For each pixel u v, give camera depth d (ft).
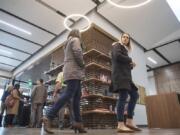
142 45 23.52
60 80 11.57
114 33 18.78
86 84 13.71
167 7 17.70
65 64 6.25
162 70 31.68
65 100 5.77
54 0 15.58
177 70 29.73
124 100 6.70
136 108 18.53
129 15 17.78
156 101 11.73
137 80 20.47
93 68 13.83
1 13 17.17
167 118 10.94
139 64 22.00
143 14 17.95
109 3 15.90
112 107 14.24
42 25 18.90
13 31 20.02
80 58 6.09
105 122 13.28
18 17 17.70
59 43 20.40
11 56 25.70
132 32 20.47
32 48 23.47
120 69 6.88
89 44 14.71
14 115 16.05
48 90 17.52
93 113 12.62
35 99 14.90
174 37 22.77
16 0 15.53
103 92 13.99
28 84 29.58
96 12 17.02
